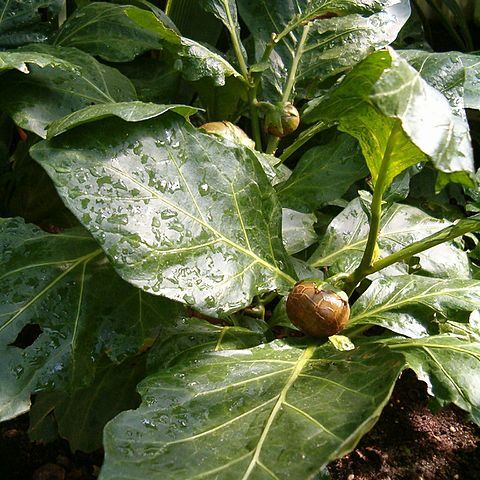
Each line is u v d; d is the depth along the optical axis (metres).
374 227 0.40
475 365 0.36
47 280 0.39
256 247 0.41
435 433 0.56
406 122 0.28
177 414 0.32
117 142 0.36
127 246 0.34
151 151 0.37
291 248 0.50
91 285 0.40
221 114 0.57
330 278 0.43
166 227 0.36
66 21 0.52
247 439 0.29
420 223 0.53
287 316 0.42
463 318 0.40
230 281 0.38
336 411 0.30
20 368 0.36
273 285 0.41
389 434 0.55
